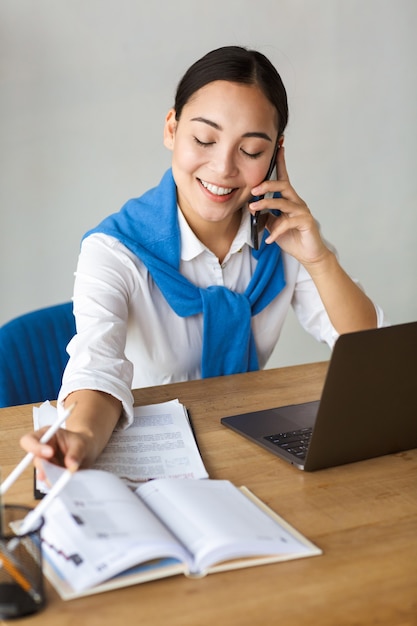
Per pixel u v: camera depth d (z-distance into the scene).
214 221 1.79
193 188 1.73
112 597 0.96
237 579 1.01
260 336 2.01
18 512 1.07
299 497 1.24
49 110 2.82
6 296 2.93
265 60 1.67
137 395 1.65
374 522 1.17
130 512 1.06
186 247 1.84
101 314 1.67
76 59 2.82
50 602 0.95
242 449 1.41
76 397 1.39
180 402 1.62
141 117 2.96
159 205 1.84
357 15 3.21
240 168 1.70
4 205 2.84
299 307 2.09
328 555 1.08
